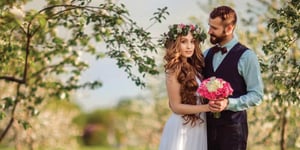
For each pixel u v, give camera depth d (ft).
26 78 26.20
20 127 43.75
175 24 15.88
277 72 20.04
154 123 65.62
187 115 15.71
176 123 15.97
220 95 14.53
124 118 106.73
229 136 15.52
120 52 20.98
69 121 55.72
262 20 27.89
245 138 15.80
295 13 18.04
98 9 20.29
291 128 30.89
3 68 23.52
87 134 138.10
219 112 15.33
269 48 18.93
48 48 24.94
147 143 76.79
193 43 15.92
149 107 65.31
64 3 20.88
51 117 48.11
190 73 15.66
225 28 15.47
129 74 21.13
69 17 21.97
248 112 30.30
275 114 29.09
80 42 25.63
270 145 34.04
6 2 18.08
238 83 15.35
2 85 39.68
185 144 15.84
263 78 26.35
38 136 46.32
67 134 53.88
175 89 15.70
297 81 19.17
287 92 19.86
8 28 19.69
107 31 21.07
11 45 21.53
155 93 47.98
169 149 15.96
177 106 15.62
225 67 15.46
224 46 15.69
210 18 15.67
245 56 15.29
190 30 15.81
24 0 20.80
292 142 33.24
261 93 15.16
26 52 22.68
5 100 25.00
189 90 15.56
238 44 15.62
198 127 15.88
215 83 14.58
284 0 20.27
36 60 25.41
